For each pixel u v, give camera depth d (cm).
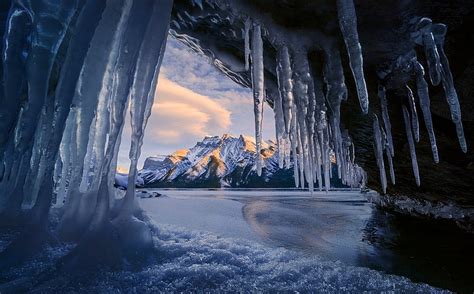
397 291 278
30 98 346
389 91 477
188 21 483
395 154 689
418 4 327
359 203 1919
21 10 373
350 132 673
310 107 462
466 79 400
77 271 257
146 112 365
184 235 432
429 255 535
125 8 316
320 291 265
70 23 367
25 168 437
